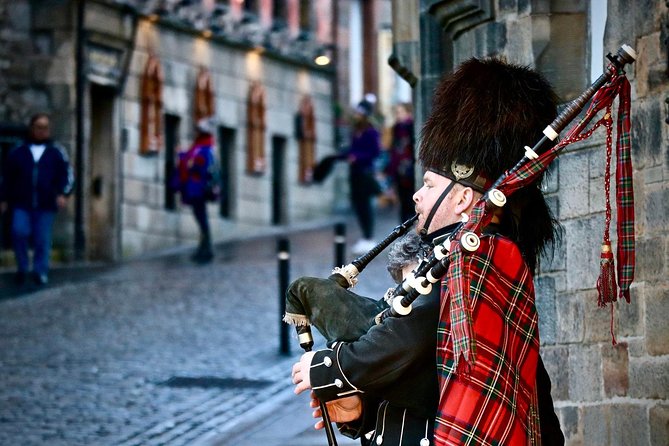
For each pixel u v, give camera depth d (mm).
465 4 10977
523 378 5777
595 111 5859
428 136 6164
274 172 43469
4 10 33031
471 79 6148
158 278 26797
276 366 17484
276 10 44156
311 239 35938
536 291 10102
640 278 8734
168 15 36531
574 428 9734
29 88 32969
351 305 6074
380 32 52906
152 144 35594
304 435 13242
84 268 30594
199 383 16547
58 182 26312
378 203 47062
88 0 33000
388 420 5953
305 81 44875
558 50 10344
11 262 30703
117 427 14406
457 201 6055
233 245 35188
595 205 9445
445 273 5762
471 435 5613
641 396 8805
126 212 34500
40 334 20359
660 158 8430
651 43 8492
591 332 9484
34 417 14969
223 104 40000
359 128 31641
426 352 5789
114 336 20016
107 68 33906
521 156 6051
